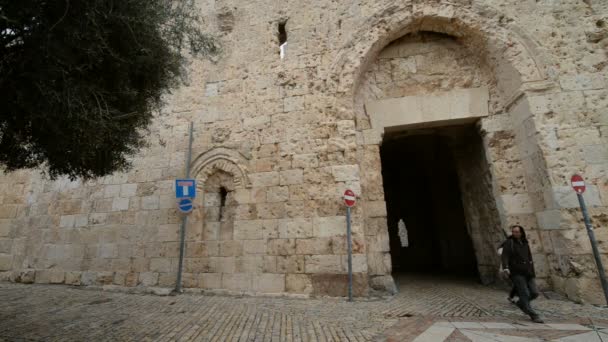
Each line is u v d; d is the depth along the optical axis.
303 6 8.76
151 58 4.41
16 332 4.15
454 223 13.98
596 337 3.77
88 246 8.30
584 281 5.70
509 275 4.94
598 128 6.45
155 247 7.79
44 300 6.38
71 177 4.88
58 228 8.76
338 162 7.32
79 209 8.70
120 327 4.39
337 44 8.16
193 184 7.35
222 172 8.09
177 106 8.77
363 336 3.95
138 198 8.30
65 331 4.20
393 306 5.69
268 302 6.14
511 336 3.88
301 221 7.14
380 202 7.42
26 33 3.22
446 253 13.90
